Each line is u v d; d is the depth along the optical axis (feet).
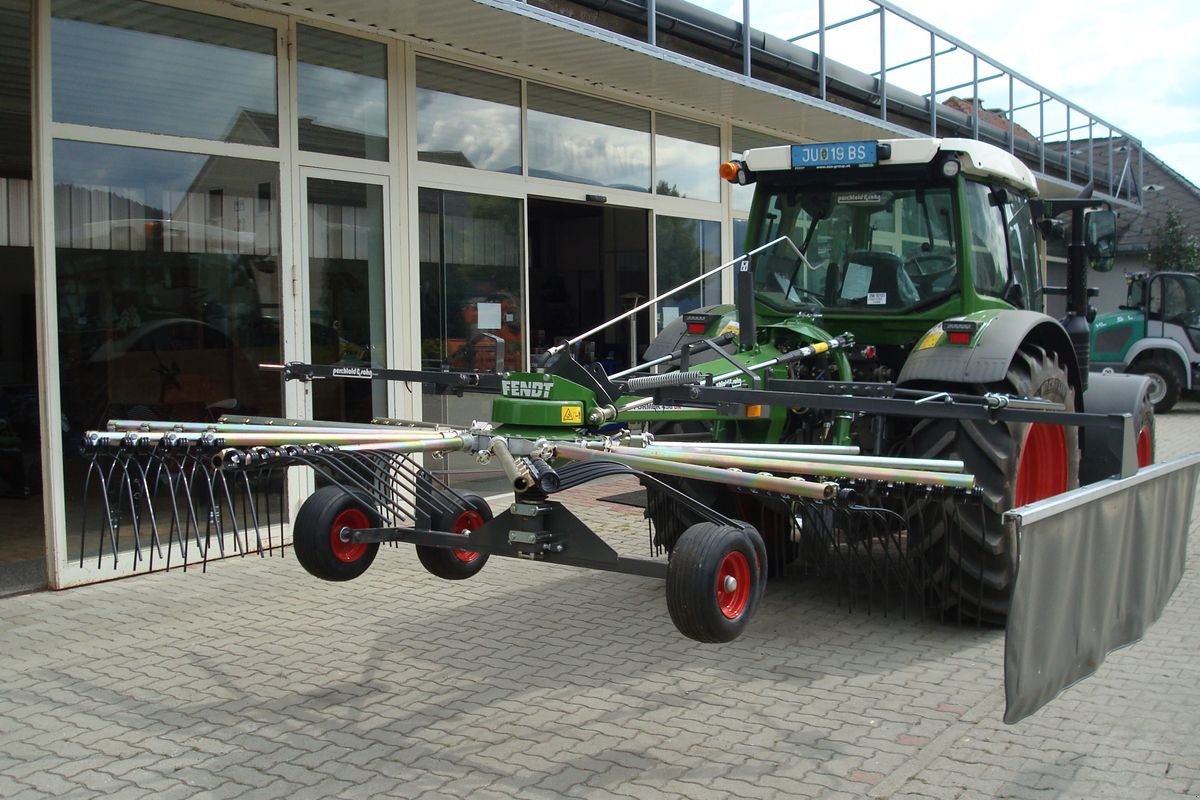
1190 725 12.30
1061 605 10.60
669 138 31.09
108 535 18.98
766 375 15.76
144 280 19.30
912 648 15.10
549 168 27.12
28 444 26.05
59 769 11.19
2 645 15.21
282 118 20.98
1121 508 11.85
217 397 20.51
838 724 12.35
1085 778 10.91
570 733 12.09
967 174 17.25
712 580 10.15
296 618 16.53
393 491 13.48
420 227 23.79
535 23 21.45
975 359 15.42
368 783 10.84
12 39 20.38
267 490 20.65
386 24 21.57
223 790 10.71
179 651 14.97
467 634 15.76
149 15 19.03
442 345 24.47
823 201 18.21
